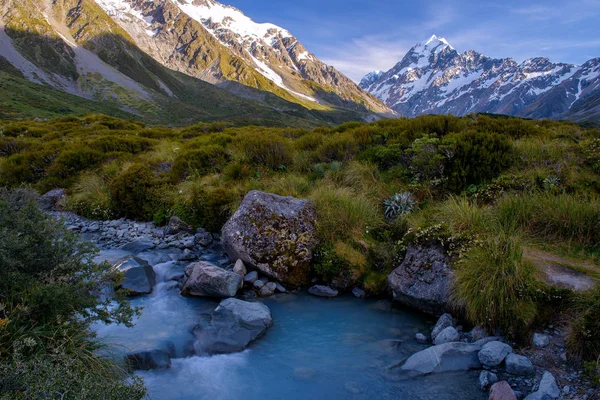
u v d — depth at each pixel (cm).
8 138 1869
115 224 1154
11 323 378
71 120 3991
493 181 938
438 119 1335
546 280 592
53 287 398
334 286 780
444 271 660
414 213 893
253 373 523
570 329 511
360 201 924
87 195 1291
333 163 1163
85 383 320
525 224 774
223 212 1037
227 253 877
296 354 568
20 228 439
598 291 529
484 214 775
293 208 867
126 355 509
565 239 729
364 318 675
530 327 539
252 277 782
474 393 467
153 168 1452
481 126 1341
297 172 1202
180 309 683
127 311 464
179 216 1096
